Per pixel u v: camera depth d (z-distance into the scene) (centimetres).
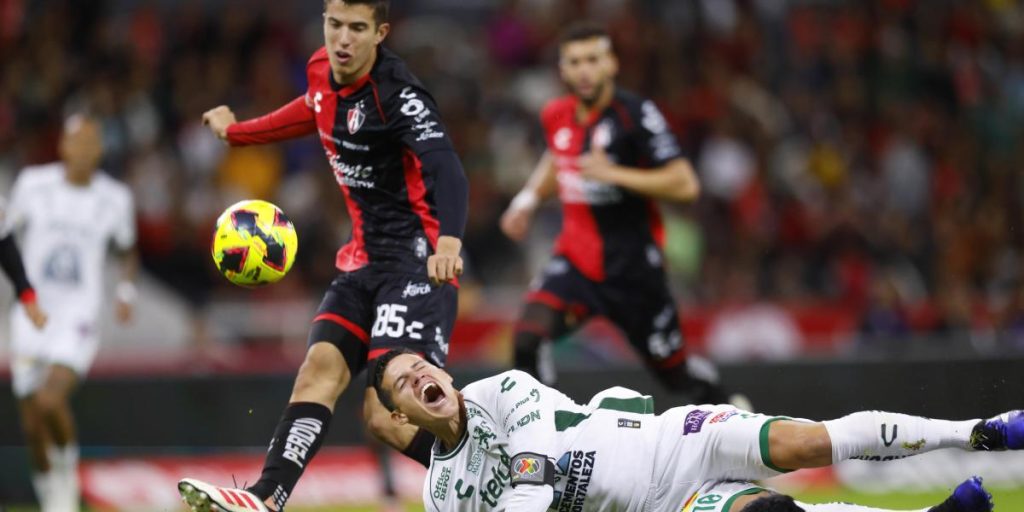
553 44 6088
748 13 6256
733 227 5312
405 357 1980
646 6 6238
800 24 6341
